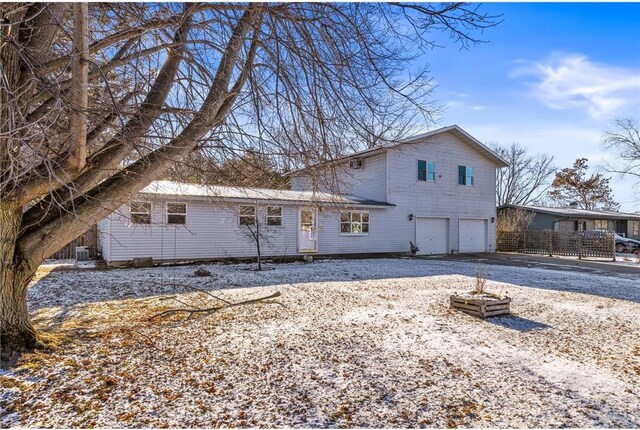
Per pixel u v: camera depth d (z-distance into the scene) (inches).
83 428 106.9
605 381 149.7
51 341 172.1
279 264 552.7
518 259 700.0
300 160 191.9
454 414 121.0
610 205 1514.5
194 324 216.7
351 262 601.0
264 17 167.0
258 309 259.3
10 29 121.7
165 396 128.1
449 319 243.4
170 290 327.9
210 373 148.3
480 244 861.8
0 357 149.9
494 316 253.3
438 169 792.3
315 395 132.3
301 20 168.2
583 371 159.8
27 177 144.7
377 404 126.6
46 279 378.9
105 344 176.6
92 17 176.2
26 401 120.9
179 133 179.3
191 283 366.9
